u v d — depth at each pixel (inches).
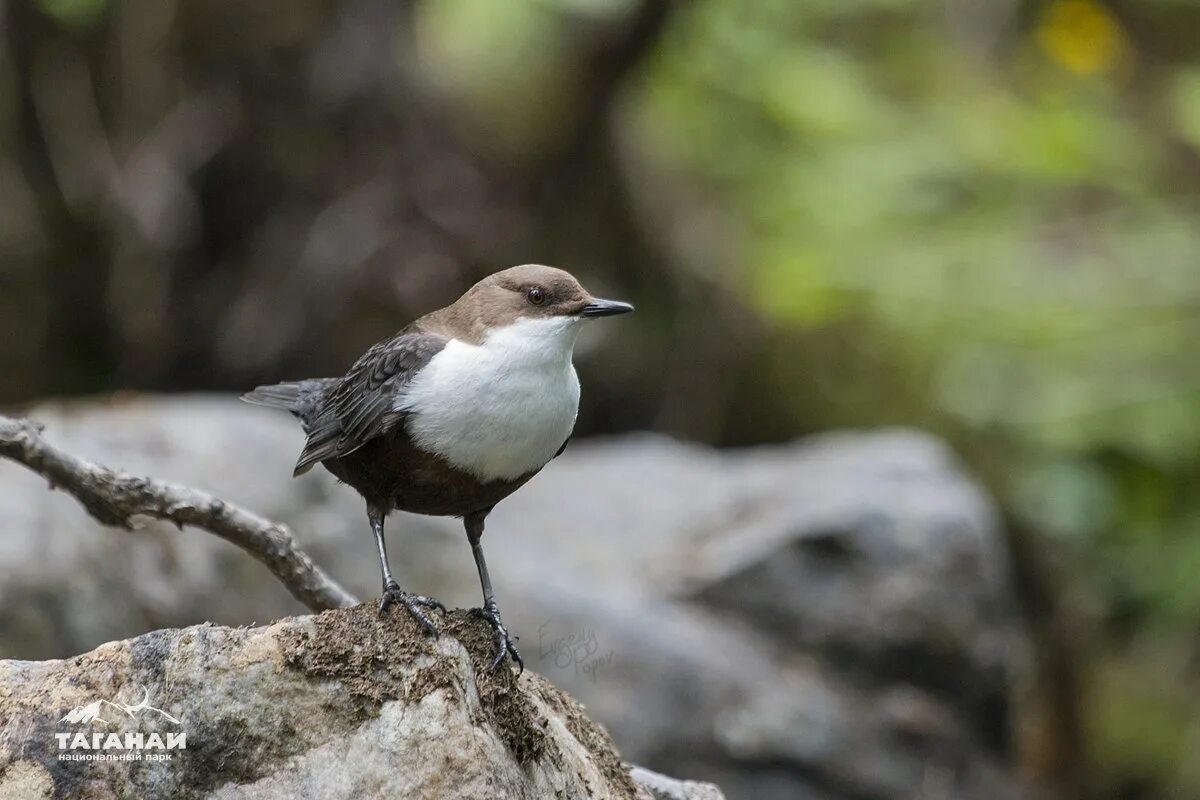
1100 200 590.9
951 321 546.0
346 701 158.6
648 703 342.0
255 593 332.2
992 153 588.7
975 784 372.8
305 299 540.4
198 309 534.6
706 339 577.6
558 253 581.6
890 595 370.9
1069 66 631.2
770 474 426.0
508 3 586.2
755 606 369.4
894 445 425.4
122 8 515.8
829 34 649.6
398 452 201.0
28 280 514.0
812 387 558.9
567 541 396.2
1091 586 512.4
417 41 569.6
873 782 356.8
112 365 534.3
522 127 572.1
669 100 621.9
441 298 552.1
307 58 542.3
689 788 217.5
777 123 615.8
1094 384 516.1
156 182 520.4
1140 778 490.3
